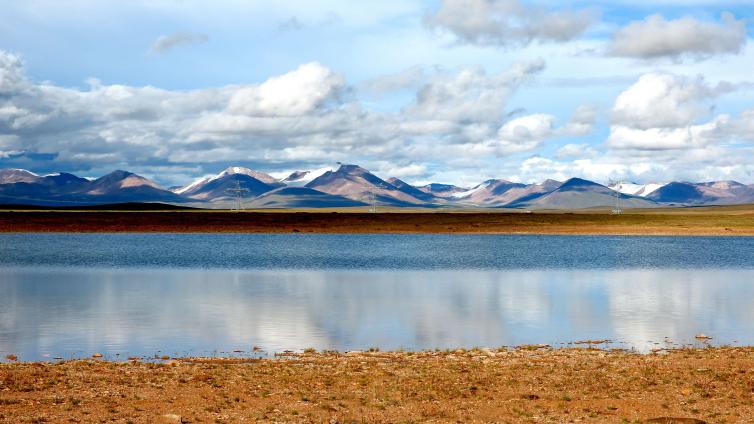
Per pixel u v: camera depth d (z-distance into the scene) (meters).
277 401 28.17
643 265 108.69
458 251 138.25
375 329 49.34
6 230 183.75
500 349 40.69
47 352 40.53
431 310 59.16
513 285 79.44
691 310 59.50
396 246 152.62
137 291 71.88
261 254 126.75
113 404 27.03
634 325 51.59
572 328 50.19
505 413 26.89
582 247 152.00
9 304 61.59
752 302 64.94
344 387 30.52
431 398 28.81
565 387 30.53
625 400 28.50
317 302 63.84
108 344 43.19
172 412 26.30
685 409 27.22
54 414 25.47
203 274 90.44
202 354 39.97
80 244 147.62
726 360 36.38
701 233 193.00
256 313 56.88
